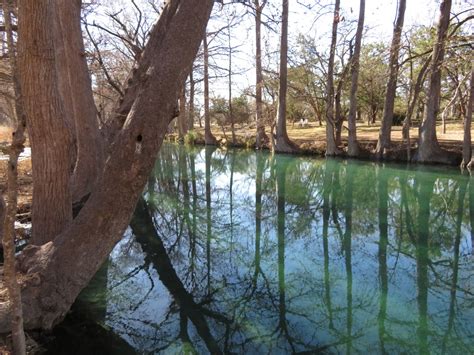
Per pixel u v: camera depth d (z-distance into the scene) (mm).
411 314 5355
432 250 8055
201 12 4266
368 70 26438
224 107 36031
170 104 4203
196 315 5246
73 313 4965
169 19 7793
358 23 20734
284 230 9523
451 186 13859
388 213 10969
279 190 14227
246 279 6562
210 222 10148
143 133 4117
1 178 11289
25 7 4680
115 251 7820
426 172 16312
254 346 4523
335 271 6930
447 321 5160
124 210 4234
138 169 4148
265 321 5113
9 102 12727
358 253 7914
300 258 7633
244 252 7941
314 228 9672
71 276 4195
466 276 6680
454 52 16469
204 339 4645
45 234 5312
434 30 17547
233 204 12117
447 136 21578
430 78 17469
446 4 15625
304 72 25797
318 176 16703
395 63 19328
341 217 10680
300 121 37531
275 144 24094
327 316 5301
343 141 23188
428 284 6375
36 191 5344
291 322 5105
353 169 17797
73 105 9266
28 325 4059
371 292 6078
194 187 14906
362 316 5289
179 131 35625
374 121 33406
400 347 4547
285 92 23328
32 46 4844
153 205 11812
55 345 4129
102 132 10656
